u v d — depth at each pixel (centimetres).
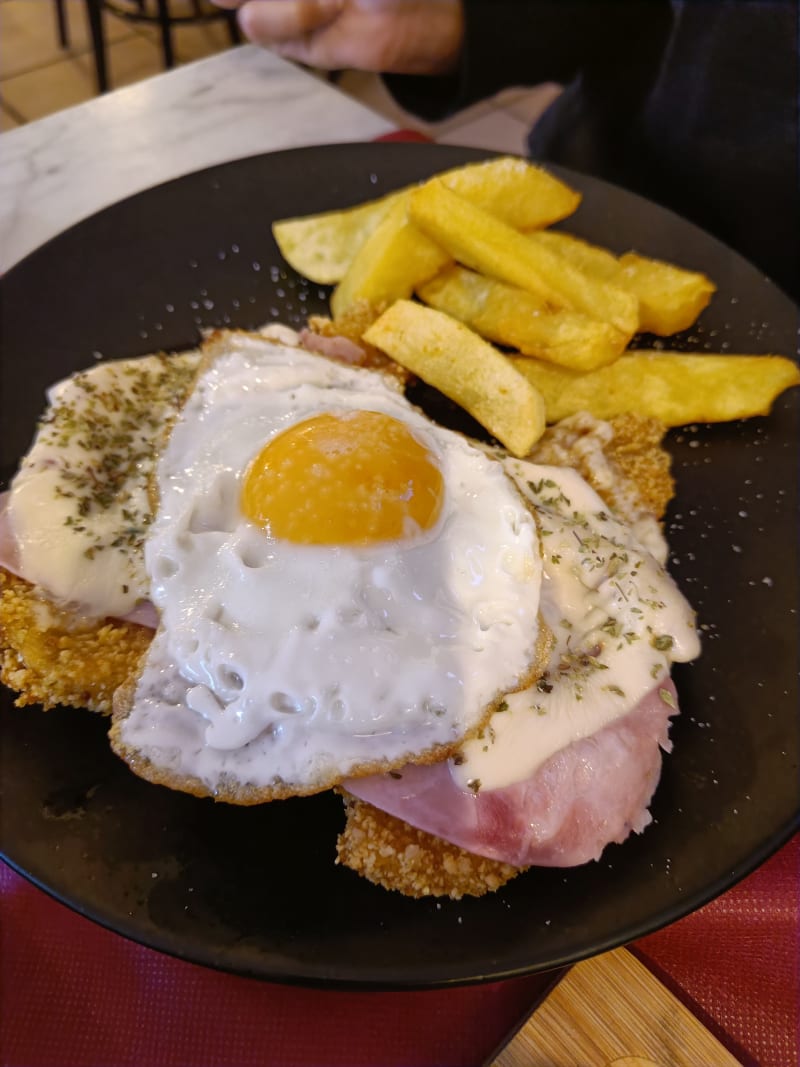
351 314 21
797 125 25
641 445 20
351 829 15
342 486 17
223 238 24
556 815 15
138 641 17
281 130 29
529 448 19
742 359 21
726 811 16
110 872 15
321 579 16
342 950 14
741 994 15
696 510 20
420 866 15
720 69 26
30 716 16
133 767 15
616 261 22
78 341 22
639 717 16
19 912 16
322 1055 15
